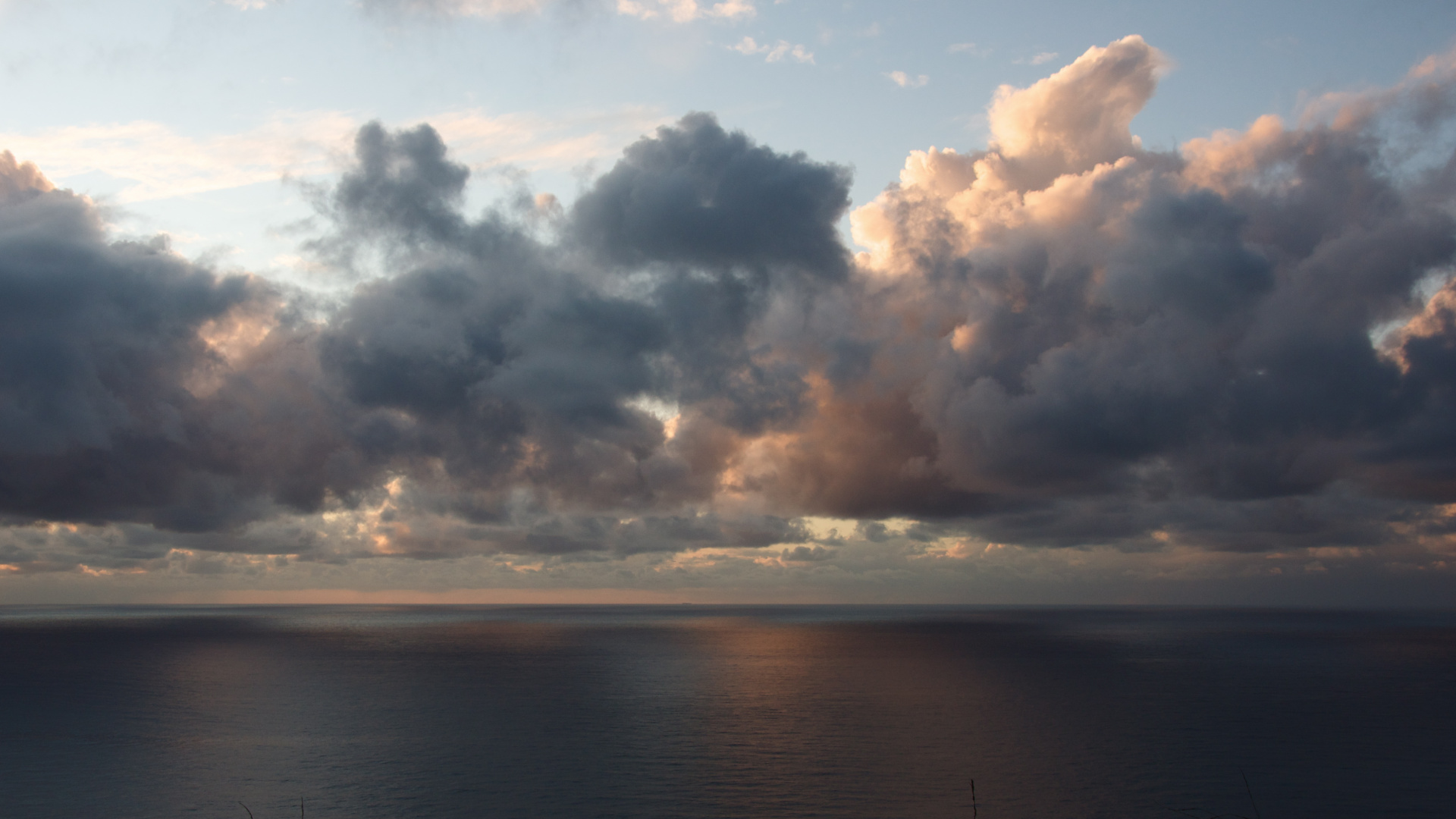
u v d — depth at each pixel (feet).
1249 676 397.19
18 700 318.86
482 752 221.25
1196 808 173.47
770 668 434.71
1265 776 196.75
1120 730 252.21
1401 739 238.89
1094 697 322.55
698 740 236.43
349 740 238.48
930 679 385.09
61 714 285.23
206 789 186.91
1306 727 256.52
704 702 310.45
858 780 191.83
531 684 364.99
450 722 267.80
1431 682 371.76
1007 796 180.34
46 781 193.98
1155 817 167.53
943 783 189.47
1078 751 221.66
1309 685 360.48
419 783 191.52
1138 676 396.57
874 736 242.58
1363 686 358.23
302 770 202.49
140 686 359.46
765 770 200.54
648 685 361.92
